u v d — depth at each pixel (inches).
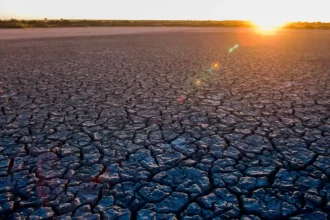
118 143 148.8
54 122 178.4
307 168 120.7
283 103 210.7
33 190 108.9
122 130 165.6
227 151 137.7
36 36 989.8
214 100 221.5
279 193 104.9
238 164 125.6
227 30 1578.5
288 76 309.0
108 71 343.9
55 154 137.3
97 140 152.6
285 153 134.2
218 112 193.6
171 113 193.0
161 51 552.7
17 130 165.8
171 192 107.1
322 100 216.2
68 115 190.9
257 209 96.9
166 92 246.4
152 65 386.6
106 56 478.3
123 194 106.3
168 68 364.2
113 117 186.9
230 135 156.2
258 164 125.1
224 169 121.9
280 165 123.6
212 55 494.0
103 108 205.0
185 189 108.8
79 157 134.3
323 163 124.3
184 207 99.0
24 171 122.1
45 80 294.2
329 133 155.6
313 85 264.7
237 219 92.6
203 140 150.6
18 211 97.6
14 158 133.3
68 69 356.5
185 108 203.0
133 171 121.8
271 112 191.6
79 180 115.5
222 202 101.0
